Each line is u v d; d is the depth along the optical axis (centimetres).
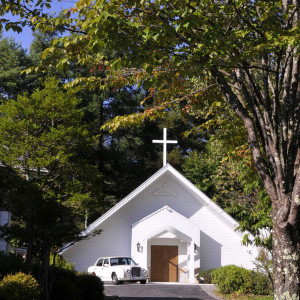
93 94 4288
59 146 2302
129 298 2069
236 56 874
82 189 2412
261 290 2209
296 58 854
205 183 4228
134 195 3222
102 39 836
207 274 2952
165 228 3098
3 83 4016
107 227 3219
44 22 1002
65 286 1611
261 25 956
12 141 2294
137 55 851
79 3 941
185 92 1286
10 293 1232
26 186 1498
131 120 1197
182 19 864
